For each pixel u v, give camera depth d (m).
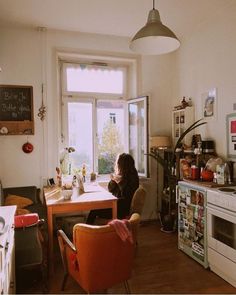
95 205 2.87
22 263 2.16
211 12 3.30
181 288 2.45
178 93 4.23
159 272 2.73
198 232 2.90
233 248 2.44
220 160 3.09
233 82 3.09
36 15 3.33
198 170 3.19
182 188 3.17
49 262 2.72
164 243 3.46
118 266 2.04
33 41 3.73
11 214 1.93
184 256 3.09
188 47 3.94
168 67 4.36
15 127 3.61
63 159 4.10
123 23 3.59
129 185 3.30
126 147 4.41
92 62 4.25
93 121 4.28
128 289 2.25
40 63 3.76
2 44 3.61
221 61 3.28
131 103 4.33
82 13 3.29
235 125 3.05
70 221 3.53
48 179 3.76
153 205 4.34
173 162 3.84
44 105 3.78
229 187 2.76
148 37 2.21
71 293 2.37
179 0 2.99
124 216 3.23
